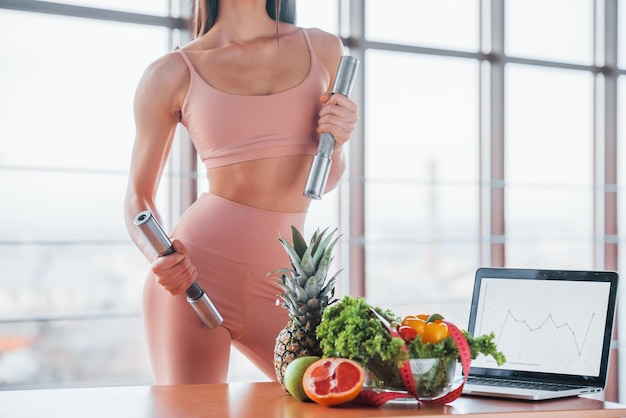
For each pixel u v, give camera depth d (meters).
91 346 4.11
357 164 4.59
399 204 4.75
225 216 2.19
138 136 2.29
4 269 3.95
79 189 3.92
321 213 4.59
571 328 1.75
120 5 4.00
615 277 1.73
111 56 3.97
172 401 1.53
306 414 1.41
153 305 2.23
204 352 2.17
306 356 1.60
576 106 5.34
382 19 4.76
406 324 1.55
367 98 4.70
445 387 1.51
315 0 4.56
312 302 1.62
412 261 4.79
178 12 4.10
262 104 2.18
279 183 2.19
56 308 4.04
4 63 3.80
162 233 1.98
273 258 2.20
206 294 2.09
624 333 5.48
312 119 2.21
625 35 5.48
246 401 1.54
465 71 4.96
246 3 2.29
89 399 1.55
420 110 4.83
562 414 1.48
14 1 3.78
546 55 5.25
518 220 5.16
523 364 1.77
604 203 5.40
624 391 5.48
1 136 3.80
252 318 2.20
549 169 5.24
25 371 4.03
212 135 2.19
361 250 4.61
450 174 4.90
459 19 4.95
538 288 1.81
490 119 5.01
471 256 4.96
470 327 1.85
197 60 2.24
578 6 5.34
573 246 5.30
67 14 3.87
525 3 5.19
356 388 1.47
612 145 5.40
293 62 2.25
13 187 3.82
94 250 4.05
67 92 3.89
